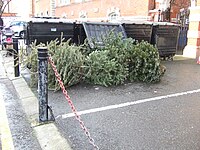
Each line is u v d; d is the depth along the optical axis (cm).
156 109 494
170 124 425
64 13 2828
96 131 399
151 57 684
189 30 1245
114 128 409
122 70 669
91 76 653
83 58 650
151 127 413
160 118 450
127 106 509
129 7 1675
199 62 1030
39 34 849
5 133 399
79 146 357
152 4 1517
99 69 646
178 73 822
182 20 1518
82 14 2386
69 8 2683
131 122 432
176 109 495
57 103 521
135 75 694
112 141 368
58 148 354
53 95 572
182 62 1061
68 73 607
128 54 690
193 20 1219
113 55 683
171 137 379
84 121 436
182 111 485
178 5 1534
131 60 691
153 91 615
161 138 376
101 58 648
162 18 1474
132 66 694
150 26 1030
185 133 392
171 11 1525
